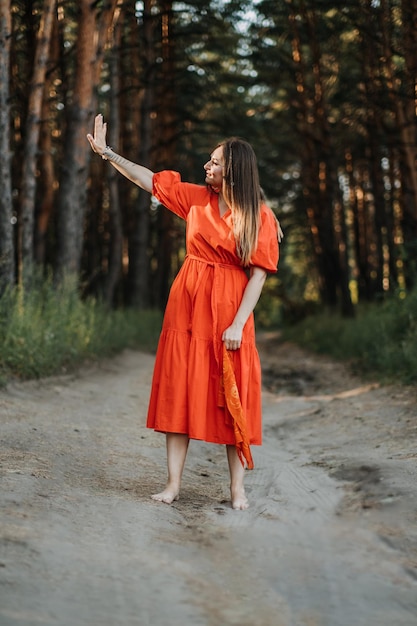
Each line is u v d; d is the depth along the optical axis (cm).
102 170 2078
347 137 2353
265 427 723
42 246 1505
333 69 2156
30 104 1094
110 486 404
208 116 2758
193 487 433
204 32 1878
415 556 288
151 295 3006
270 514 354
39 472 403
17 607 219
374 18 1542
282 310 3244
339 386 1065
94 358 1160
